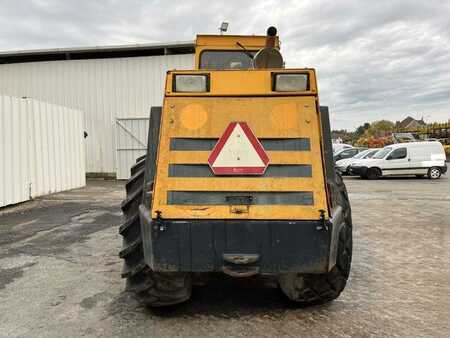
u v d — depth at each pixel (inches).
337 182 146.6
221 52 225.1
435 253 226.7
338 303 154.6
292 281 143.5
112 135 743.1
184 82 131.2
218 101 130.3
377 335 128.4
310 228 119.9
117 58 737.6
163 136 128.5
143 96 737.6
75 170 553.3
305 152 125.8
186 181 124.5
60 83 751.7
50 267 200.4
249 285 173.5
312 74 130.4
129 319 140.9
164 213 121.6
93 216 340.2
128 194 151.3
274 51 152.2
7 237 264.4
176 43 713.0
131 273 135.7
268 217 120.6
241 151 126.2
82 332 131.4
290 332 130.5
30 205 400.5
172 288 137.3
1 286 174.2
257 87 130.6
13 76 763.4
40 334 130.3
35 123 449.7
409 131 2085.4
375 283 177.3
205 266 122.2
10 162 395.9
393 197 489.1
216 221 120.9
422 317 142.0
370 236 270.5
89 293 165.3
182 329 133.0
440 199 467.8
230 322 138.2
